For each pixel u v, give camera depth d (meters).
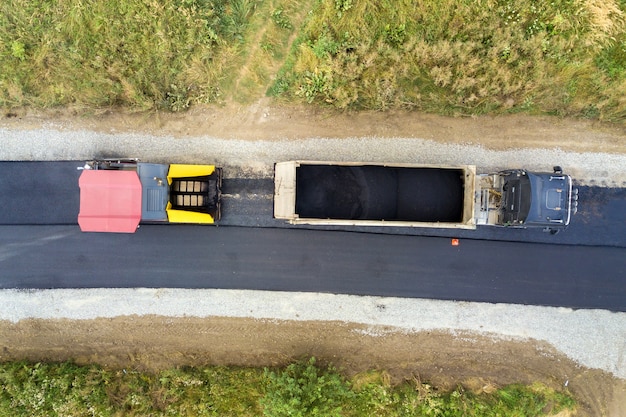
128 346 12.55
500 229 12.44
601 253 12.41
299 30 12.27
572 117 12.38
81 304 12.48
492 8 12.00
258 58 12.34
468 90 12.11
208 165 11.97
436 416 12.16
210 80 12.30
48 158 12.42
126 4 11.95
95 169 11.46
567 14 11.92
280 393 11.72
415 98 12.23
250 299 12.48
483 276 12.46
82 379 12.21
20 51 12.02
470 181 10.70
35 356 12.53
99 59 11.97
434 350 12.54
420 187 11.03
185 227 12.44
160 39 12.02
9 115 12.41
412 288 12.48
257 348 12.55
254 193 12.45
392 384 12.51
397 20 12.05
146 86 12.20
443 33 12.06
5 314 12.48
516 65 12.01
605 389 12.50
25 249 12.41
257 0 12.19
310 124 12.41
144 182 11.23
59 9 12.02
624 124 12.34
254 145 12.43
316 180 11.02
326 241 12.46
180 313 12.49
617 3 12.01
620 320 12.45
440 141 12.41
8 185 12.41
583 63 11.97
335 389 11.98
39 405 11.87
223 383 12.27
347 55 11.99
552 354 12.51
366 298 12.48
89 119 12.44
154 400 12.26
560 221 11.27
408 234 12.45
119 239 12.43
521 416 12.13
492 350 12.53
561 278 12.45
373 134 12.41
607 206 12.41
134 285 12.46
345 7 11.98
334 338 12.50
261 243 12.45
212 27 12.05
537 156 12.40
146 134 12.45
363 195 10.99
